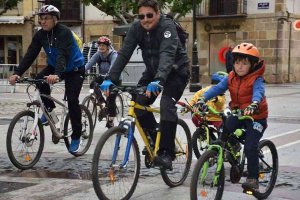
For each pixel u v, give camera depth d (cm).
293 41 2812
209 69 2909
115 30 1762
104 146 450
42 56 3127
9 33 3269
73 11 3191
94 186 444
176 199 493
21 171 608
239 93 464
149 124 505
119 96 989
